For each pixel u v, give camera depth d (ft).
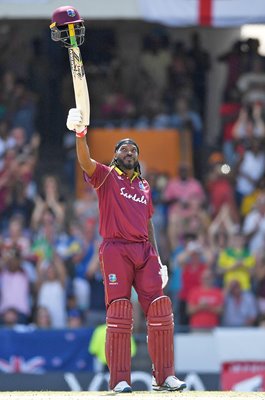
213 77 224.33
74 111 90.17
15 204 197.57
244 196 203.21
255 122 214.69
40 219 190.90
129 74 224.74
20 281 179.22
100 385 157.07
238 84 221.66
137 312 169.27
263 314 178.81
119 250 91.30
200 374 161.48
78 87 90.99
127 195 92.17
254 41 224.33
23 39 223.92
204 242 187.93
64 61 223.51
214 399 82.53
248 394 90.22
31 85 220.43
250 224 194.08
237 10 176.86
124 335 90.79
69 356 161.68
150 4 178.91
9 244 181.57
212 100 223.10
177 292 180.96
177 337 162.50
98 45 226.58
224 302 179.52
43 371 161.07
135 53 226.17
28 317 178.70
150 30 227.20
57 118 218.38
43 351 161.79
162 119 219.61
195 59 225.56
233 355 162.30
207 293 178.81
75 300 181.16
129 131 218.59
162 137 218.18
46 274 179.93
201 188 198.80
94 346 161.58
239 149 209.56
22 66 222.28
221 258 185.16
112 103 221.66
